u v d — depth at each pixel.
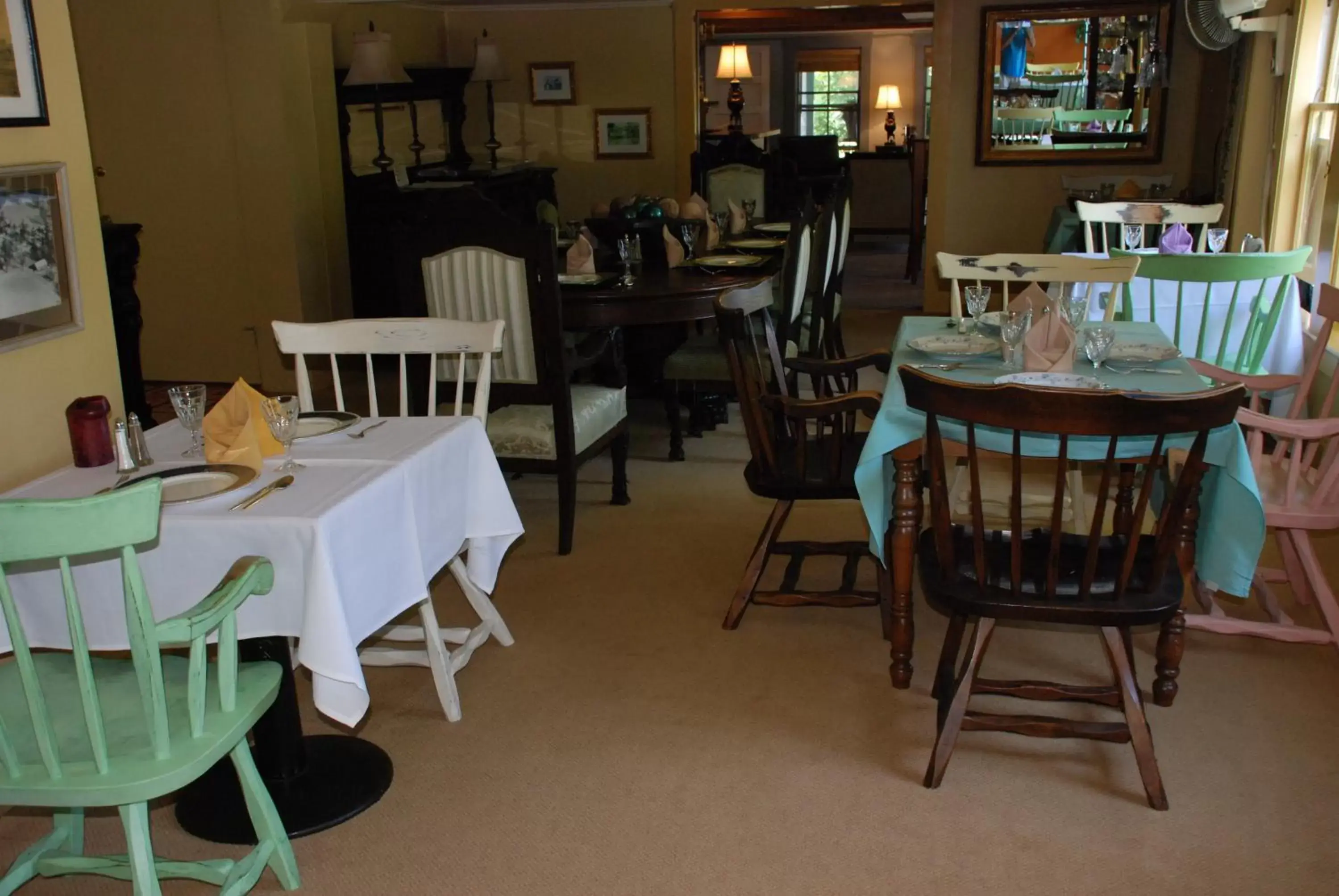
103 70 5.52
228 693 1.73
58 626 1.90
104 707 1.77
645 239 4.71
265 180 5.54
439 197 3.28
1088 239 4.23
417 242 3.35
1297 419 2.94
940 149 6.86
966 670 2.20
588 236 4.27
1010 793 2.21
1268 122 4.89
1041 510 3.05
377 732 2.48
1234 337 3.89
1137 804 2.17
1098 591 2.12
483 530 2.53
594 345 3.72
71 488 2.07
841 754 2.36
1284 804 2.15
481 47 7.28
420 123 7.23
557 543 3.59
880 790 2.23
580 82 7.68
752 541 3.58
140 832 1.66
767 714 2.53
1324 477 2.50
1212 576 2.43
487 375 2.70
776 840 2.08
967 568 2.22
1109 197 6.17
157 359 5.93
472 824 2.15
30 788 1.57
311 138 5.67
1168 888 1.93
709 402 4.82
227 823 2.16
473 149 7.91
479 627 2.76
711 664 2.77
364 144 6.65
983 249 6.99
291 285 5.66
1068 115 6.62
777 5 7.12
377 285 6.03
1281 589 3.14
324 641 1.84
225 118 5.49
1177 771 2.27
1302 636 2.68
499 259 3.27
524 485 4.18
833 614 3.04
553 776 2.30
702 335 4.88
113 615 1.89
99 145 5.62
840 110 12.40
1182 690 2.59
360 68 5.91
